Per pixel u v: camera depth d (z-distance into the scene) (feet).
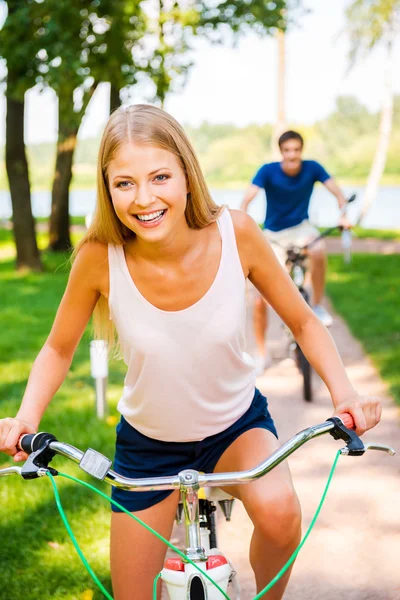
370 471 15.01
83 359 24.97
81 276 7.74
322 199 157.69
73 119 44.65
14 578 11.32
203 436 7.93
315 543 12.25
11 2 40.47
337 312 32.42
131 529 7.82
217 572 6.42
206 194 7.47
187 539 6.48
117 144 6.84
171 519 7.93
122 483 6.27
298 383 21.30
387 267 46.06
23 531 12.79
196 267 7.41
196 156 7.28
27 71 40.98
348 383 7.69
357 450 6.45
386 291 37.14
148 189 6.81
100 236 7.52
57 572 11.44
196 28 46.37
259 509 7.05
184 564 6.43
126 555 7.84
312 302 21.47
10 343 27.27
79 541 12.39
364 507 13.46
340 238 65.57
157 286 7.41
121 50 44.04
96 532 12.69
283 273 7.97
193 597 6.23
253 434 7.88
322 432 6.59
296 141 20.92
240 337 7.67
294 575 11.30
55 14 40.11
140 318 7.49
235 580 8.07
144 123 6.91
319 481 14.66
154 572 7.88
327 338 8.04
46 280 43.68
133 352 7.61
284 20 47.93
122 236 7.45
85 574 11.34
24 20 39.45
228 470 7.99
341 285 39.70
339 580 11.12
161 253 7.30
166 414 7.77
